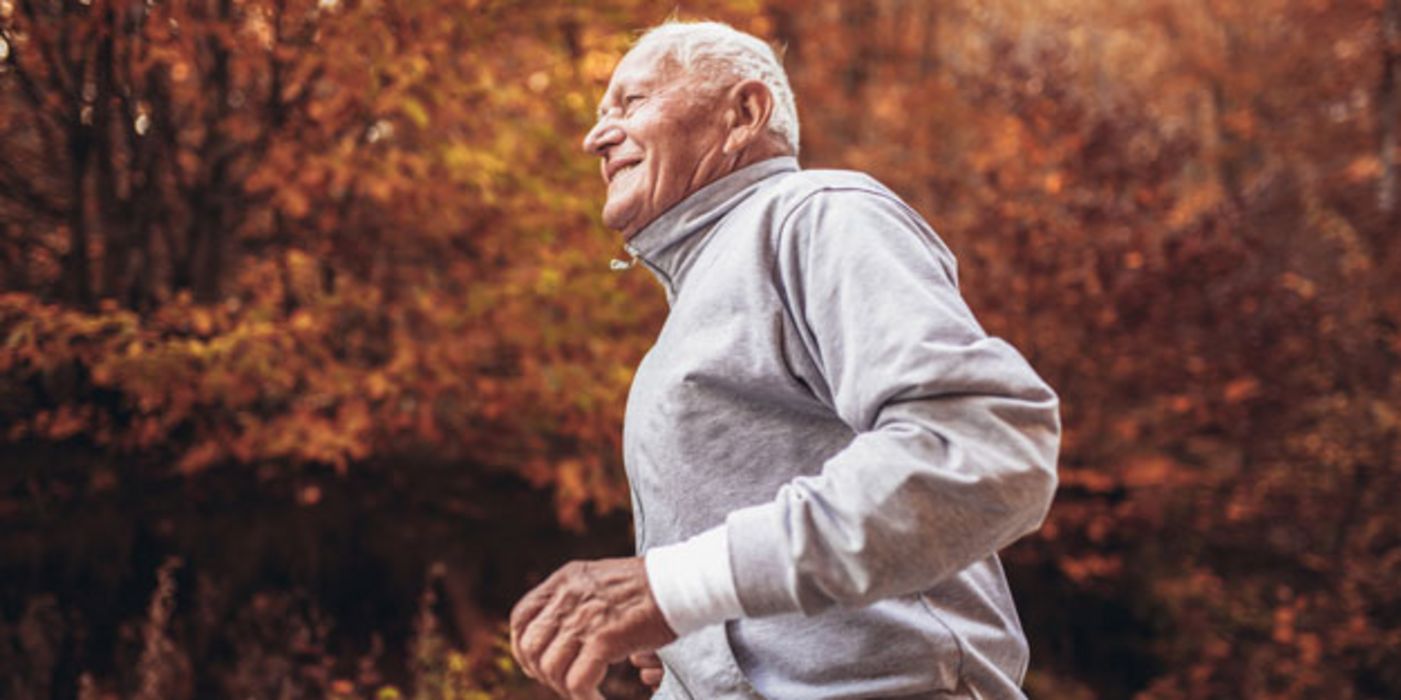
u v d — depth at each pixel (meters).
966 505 1.02
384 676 5.58
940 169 8.10
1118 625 7.39
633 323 5.77
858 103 9.09
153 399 5.12
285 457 5.86
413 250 6.04
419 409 5.74
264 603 5.54
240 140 5.55
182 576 5.57
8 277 5.61
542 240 5.65
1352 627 7.05
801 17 9.01
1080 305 7.18
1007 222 7.52
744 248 1.24
